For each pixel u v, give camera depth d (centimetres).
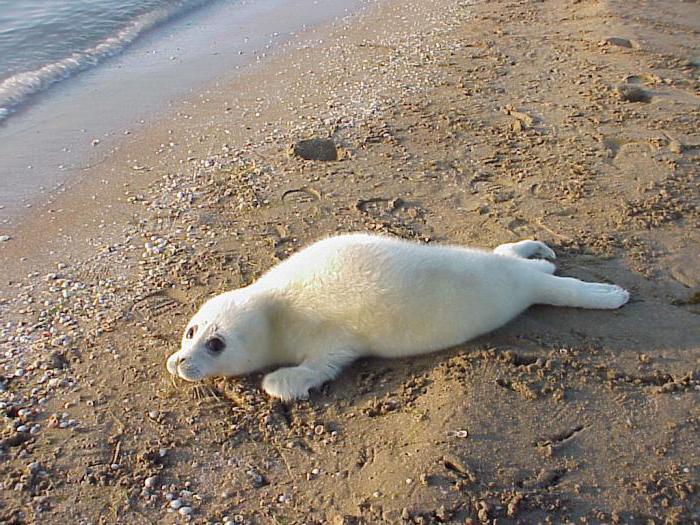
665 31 280
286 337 137
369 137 212
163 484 118
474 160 197
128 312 154
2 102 250
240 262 165
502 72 251
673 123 205
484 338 134
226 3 379
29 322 152
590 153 195
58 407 132
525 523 106
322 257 137
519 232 166
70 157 216
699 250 155
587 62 253
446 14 332
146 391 135
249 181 196
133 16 345
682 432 116
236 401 133
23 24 324
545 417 119
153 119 239
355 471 116
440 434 117
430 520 107
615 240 160
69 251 174
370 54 286
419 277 129
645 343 132
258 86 262
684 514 105
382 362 135
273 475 118
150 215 185
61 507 115
